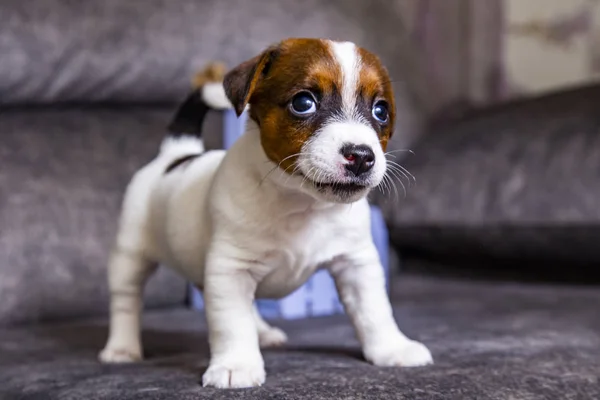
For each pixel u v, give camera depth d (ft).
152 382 1.82
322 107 1.80
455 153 3.46
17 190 2.89
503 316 2.59
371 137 1.76
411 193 3.43
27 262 2.82
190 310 3.02
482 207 3.22
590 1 4.08
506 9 4.26
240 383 1.75
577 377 1.80
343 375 1.81
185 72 3.26
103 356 2.15
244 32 3.37
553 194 3.08
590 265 3.15
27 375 1.98
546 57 4.19
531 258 3.23
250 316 1.90
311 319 2.75
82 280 2.89
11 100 3.05
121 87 3.19
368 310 1.97
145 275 2.24
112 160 3.09
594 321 2.47
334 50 1.84
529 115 3.46
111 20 3.15
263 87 1.85
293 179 1.82
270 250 1.91
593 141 3.13
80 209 2.95
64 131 3.10
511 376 1.79
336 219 1.94
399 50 4.00
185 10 3.30
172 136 2.38
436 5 4.23
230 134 2.90
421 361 1.91
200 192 2.05
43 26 3.02
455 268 3.60
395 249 3.66
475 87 4.35
